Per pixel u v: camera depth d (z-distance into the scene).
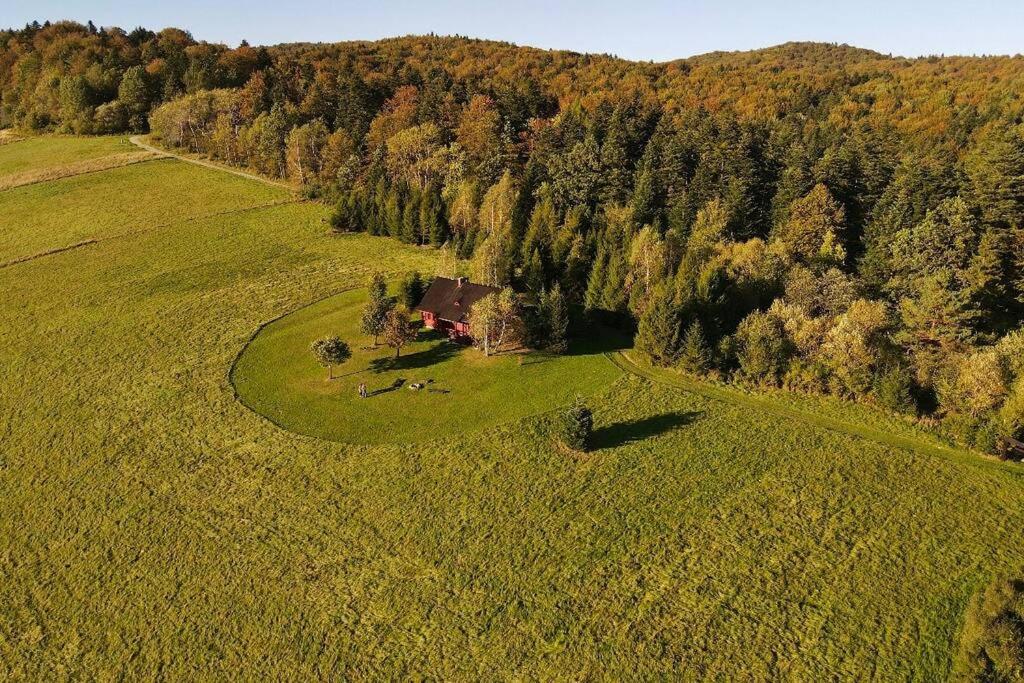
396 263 100.81
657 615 42.84
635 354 75.00
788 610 43.09
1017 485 53.78
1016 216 86.94
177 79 174.12
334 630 41.94
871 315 68.75
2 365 72.50
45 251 103.31
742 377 70.19
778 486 53.84
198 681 38.97
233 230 112.94
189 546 48.16
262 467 56.41
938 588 44.62
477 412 63.88
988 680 38.16
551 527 49.78
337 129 139.25
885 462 56.69
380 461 57.03
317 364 72.62
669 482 54.41
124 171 138.12
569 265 88.88
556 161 117.12
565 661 40.03
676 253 86.69
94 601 43.91
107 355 74.75
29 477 55.25
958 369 62.22
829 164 104.50
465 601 43.88
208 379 69.81
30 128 168.62
